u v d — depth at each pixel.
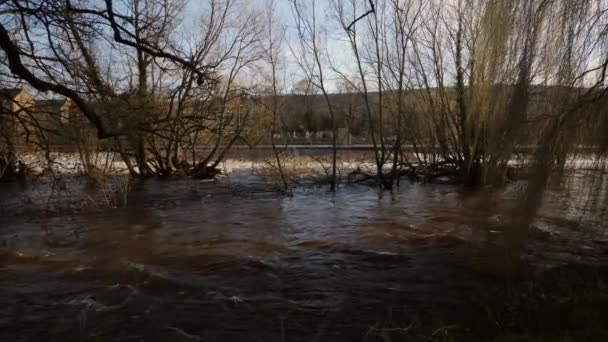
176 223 13.07
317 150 30.78
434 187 19.88
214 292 7.19
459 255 8.87
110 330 5.93
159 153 23.89
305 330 5.76
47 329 5.99
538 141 7.21
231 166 28.42
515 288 6.52
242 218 13.75
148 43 9.27
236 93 21.53
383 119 21.83
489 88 8.43
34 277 8.10
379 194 18.41
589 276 6.91
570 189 7.38
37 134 11.98
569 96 7.03
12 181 20.69
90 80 10.17
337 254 9.31
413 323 5.78
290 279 7.77
